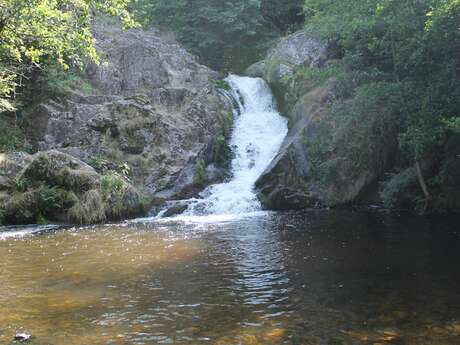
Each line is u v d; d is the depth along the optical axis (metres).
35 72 21.61
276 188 18.12
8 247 12.19
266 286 8.27
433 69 15.31
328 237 12.23
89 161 18.55
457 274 8.51
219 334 6.25
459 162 16.05
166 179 18.92
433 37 14.43
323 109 19.38
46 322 6.80
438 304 7.07
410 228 13.03
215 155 21.23
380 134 17.69
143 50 24.28
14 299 7.88
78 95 21.27
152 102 22.08
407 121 15.74
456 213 15.38
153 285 8.53
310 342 5.90
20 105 20.92
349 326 6.38
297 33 25.19
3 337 6.26
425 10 15.21
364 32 17.02
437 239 11.46
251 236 12.75
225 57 30.39
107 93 22.73
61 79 21.72
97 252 11.32
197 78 25.11
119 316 7.00
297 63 23.72
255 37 31.22
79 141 19.34
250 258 10.30
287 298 7.60
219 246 11.61
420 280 8.26
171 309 7.25
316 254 10.43
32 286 8.62
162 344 5.97
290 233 12.98
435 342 5.79
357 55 18.06
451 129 14.45
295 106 21.47
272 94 24.58
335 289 7.96
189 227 14.54
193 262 10.12
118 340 6.12
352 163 18.00
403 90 15.70
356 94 17.27
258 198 18.31
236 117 23.77
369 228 13.27
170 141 19.89
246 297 7.72
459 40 14.52
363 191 18.16
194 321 6.73
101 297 7.91
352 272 8.92
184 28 29.31
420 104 15.10
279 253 10.65
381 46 16.61
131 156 19.22
